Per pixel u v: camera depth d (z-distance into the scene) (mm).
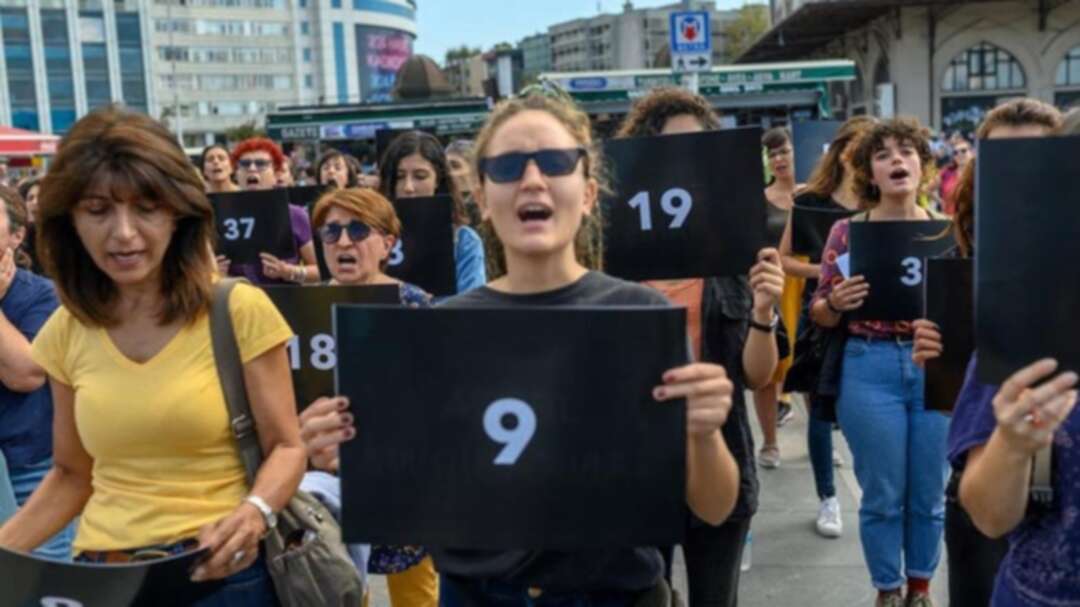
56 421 2453
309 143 24328
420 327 1907
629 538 1887
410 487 1925
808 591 4277
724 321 3133
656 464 1875
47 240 2293
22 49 104000
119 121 2264
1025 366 1790
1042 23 30812
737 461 3082
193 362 2316
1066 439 1904
